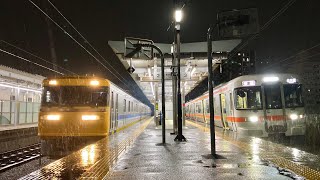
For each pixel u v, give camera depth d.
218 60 21.67
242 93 15.28
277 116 14.89
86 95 12.97
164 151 9.70
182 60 21.50
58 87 12.98
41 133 12.55
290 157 8.25
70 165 7.41
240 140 12.96
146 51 12.42
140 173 6.20
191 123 29.78
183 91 23.38
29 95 26.00
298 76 15.62
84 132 12.58
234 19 7.73
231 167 6.82
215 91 21.80
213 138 8.55
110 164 7.31
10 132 22.14
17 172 9.48
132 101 26.86
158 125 26.69
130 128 22.03
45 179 6.16
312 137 15.53
